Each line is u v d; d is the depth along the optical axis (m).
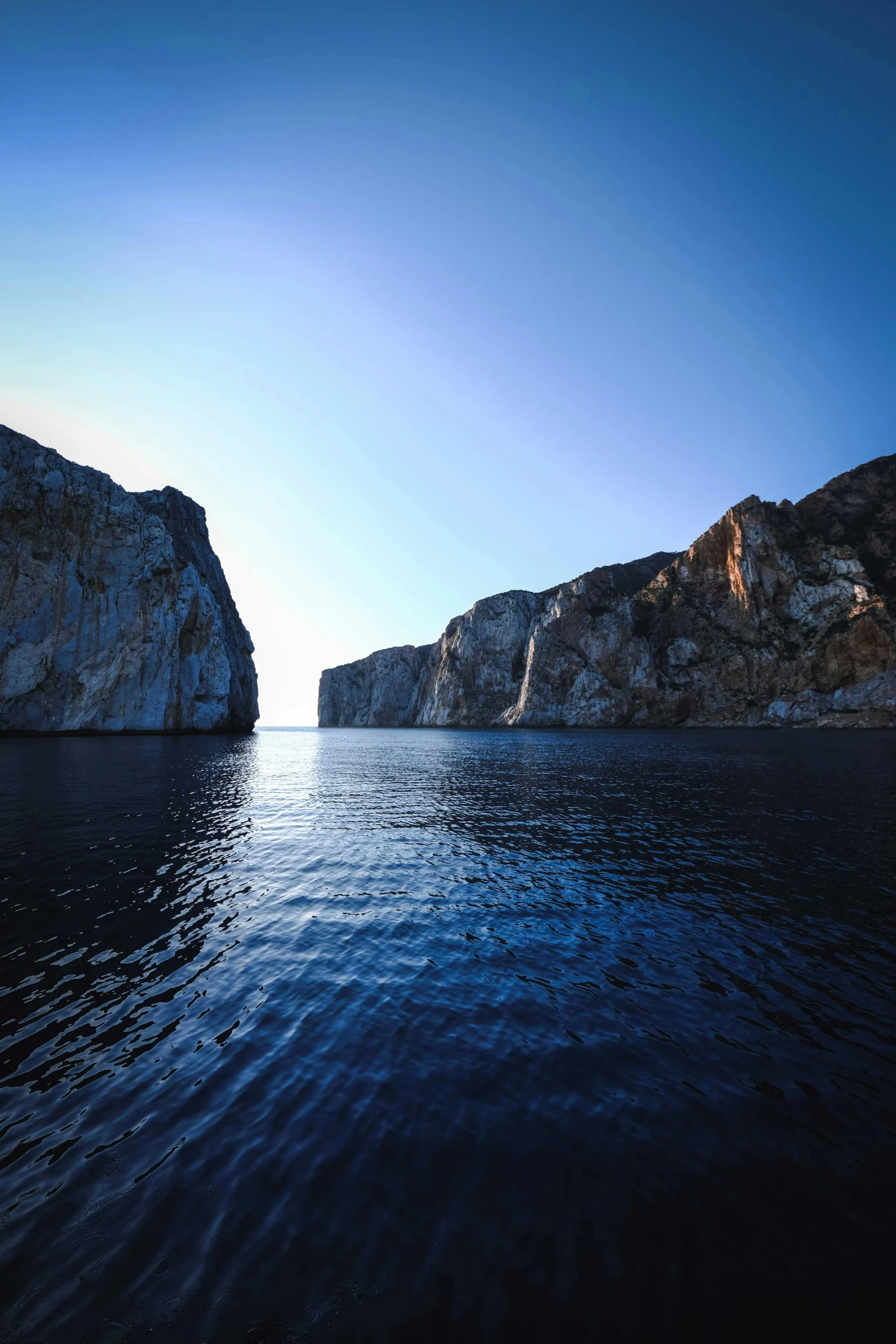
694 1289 5.15
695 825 25.20
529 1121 7.35
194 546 107.69
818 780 37.31
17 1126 7.13
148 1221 5.76
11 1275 5.16
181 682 91.62
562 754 62.16
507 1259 5.43
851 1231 5.80
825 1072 8.48
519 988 11.08
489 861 20.25
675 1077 8.32
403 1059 8.71
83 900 15.77
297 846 22.38
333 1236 5.62
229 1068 8.45
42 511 74.62
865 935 13.46
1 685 71.88
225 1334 4.64
